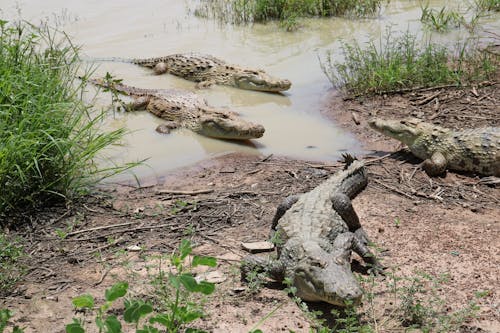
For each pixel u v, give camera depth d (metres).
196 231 6.79
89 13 15.72
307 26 15.19
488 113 9.96
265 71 12.44
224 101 11.33
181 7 16.61
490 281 5.80
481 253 6.29
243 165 8.62
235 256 6.28
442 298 5.55
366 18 15.66
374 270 5.93
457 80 11.10
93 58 13.03
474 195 7.68
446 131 8.51
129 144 9.42
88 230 6.77
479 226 6.87
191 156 9.00
